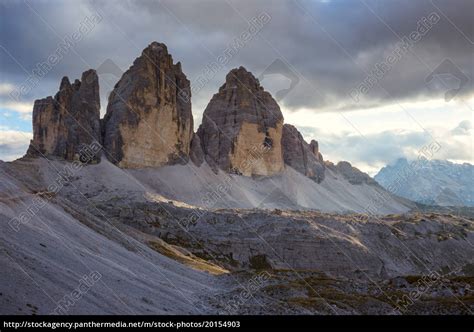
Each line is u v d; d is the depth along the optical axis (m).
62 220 99.62
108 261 92.69
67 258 77.56
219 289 112.88
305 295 104.50
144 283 89.44
